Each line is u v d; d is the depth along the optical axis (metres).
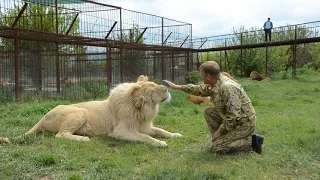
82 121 6.62
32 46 15.16
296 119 8.36
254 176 4.24
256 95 15.58
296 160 4.88
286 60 34.16
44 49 15.58
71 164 4.78
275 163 4.84
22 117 8.59
